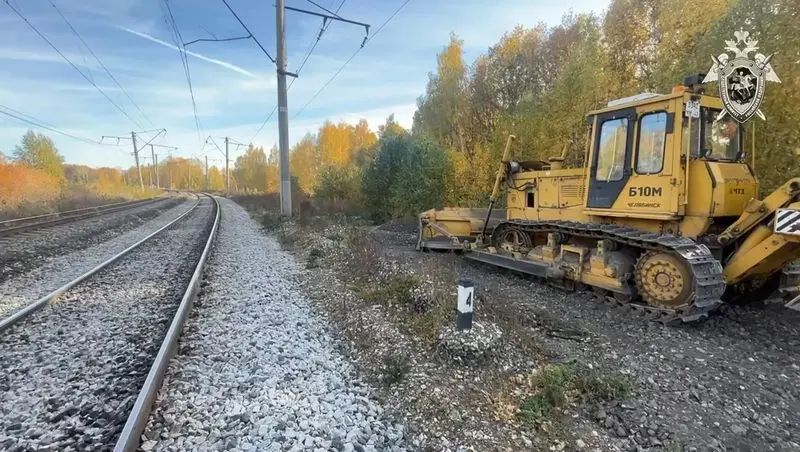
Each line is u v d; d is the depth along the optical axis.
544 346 5.27
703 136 6.25
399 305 6.60
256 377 4.41
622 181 6.98
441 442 3.53
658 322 6.11
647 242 6.34
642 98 6.72
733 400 4.18
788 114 8.31
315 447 3.35
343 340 5.62
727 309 6.63
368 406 4.03
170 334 5.12
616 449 3.49
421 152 18.66
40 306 6.66
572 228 7.52
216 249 12.57
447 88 26.08
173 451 3.24
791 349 5.31
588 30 18.28
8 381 4.36
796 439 3.64
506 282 8.50
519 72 23.67
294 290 8.02
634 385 4.39
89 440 3.40
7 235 14.34
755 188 6.41
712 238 6.16
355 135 55.88
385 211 20.12
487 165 18.09
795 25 8.09
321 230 15.48
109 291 7.79
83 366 4.68
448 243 11.28
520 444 3.54
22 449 3.29
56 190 33.69
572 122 15.07
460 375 4.52
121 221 20.78
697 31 12.76
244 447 3.29
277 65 19.94
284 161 20.23
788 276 6.54
